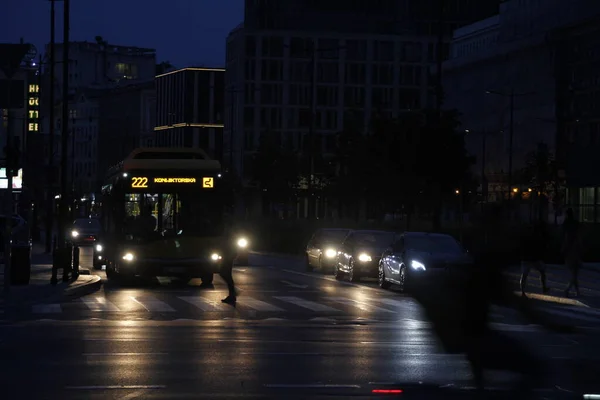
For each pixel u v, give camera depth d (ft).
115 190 186.70
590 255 276.62
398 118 392.68
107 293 170.81
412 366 83.35
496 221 60.85
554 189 573.33
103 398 66.03
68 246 200.23
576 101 586.86
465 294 61.05
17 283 179.22
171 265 184.75
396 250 186.60
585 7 605.31
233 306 146.30
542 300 167.43
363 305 151.64
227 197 187.62
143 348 93.86
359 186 419.33
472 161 390.83
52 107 332.80
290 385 72.38
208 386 71.46
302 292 179.93
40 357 86.89
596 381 76.64
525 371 62.44
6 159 157.07
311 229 370.94
